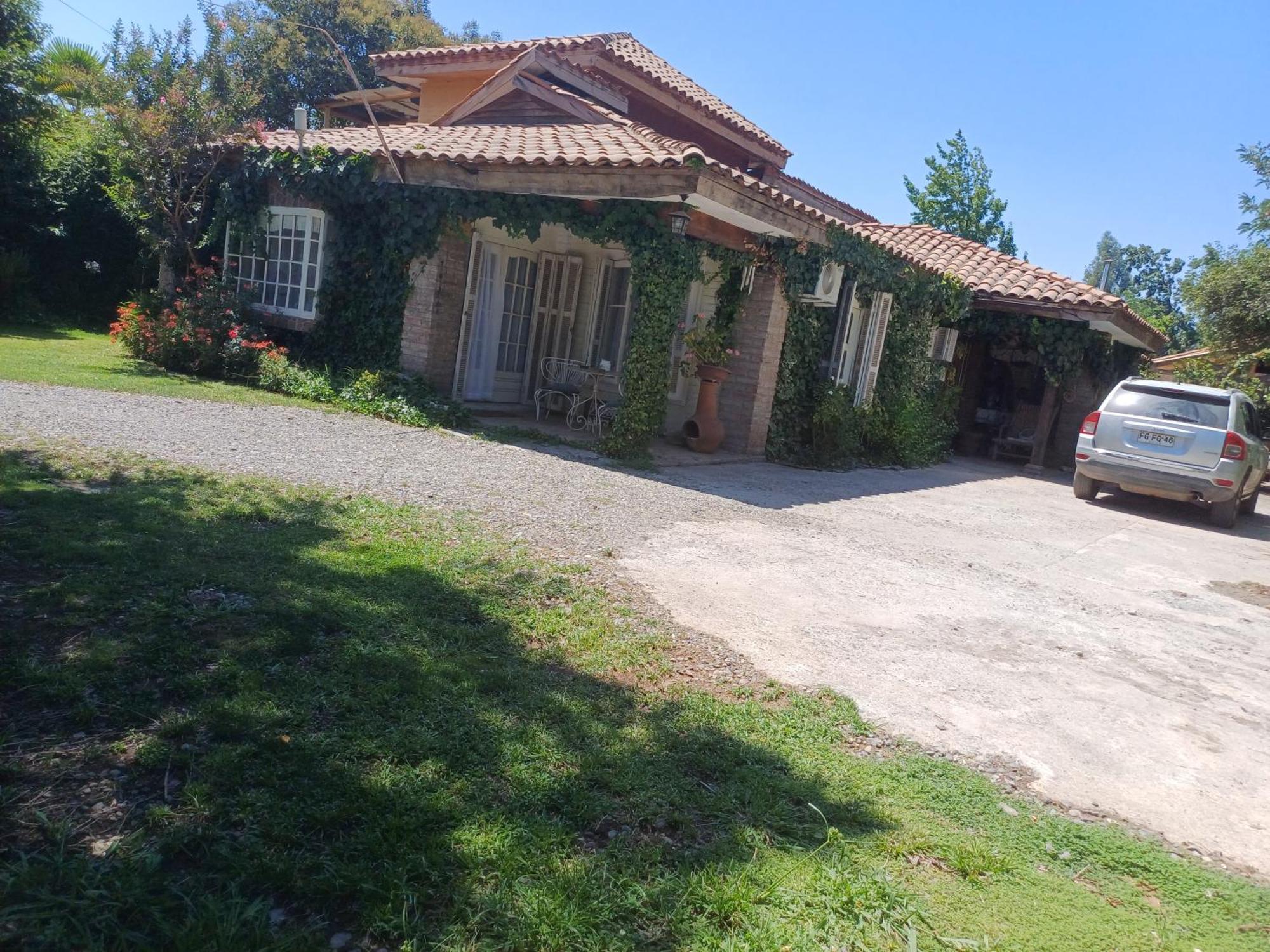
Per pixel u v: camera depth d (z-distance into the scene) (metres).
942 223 39.31
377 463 8.02
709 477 10.15
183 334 12.05
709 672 4.43
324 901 2.43
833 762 3.64
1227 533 11.38
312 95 31.25
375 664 3.84
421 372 11.86
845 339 13.80
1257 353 20.17
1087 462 12.23
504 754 3.28
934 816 3.34
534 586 5.23
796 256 11.78
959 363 18.44
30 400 8.54
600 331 13.95
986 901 2.84
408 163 11.11
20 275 15.79
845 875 2.81
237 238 13.47
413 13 36.38
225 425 8.79
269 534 5.44
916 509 10.12
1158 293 63.16
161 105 12.41
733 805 3.19
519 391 13.83
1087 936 2.72
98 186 16.52
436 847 2.67
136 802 2.75
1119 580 7.73
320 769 3.00
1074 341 16.02
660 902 2.58
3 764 2.86
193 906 2.32
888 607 5.94
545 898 2.52
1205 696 5.03
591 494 8.07
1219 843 3.46
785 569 6.49
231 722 3.21
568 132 12.19
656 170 9.27
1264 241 20.78
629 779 3.24
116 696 3.31
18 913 2.23
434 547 5.68
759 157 18.34
